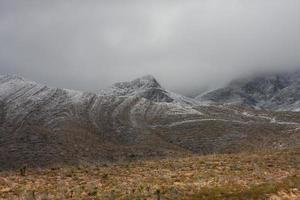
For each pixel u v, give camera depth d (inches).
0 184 2217.0
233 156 3336.6
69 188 2076.8
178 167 2751.0
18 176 2484.0
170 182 2172.7
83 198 1817.2
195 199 1727.4
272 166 2736.2
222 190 1867.6
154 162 3085.6
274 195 1814.7
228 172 2498.8
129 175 2466.8
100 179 2357.3
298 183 2004.2
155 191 1865.2
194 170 2610.7
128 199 1748.3
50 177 2437.3
